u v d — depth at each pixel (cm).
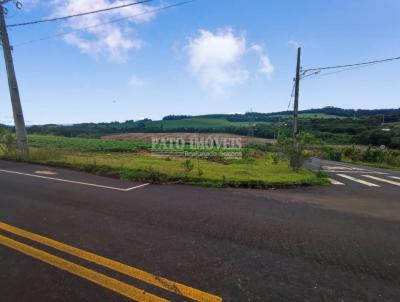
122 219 562
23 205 646
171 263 387
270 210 662
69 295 315
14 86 1466
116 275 355
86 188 831
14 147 1599
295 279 355
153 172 1037
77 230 499
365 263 405
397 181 1564
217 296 315
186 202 705
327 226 562
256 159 2736
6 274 356
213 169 1367
